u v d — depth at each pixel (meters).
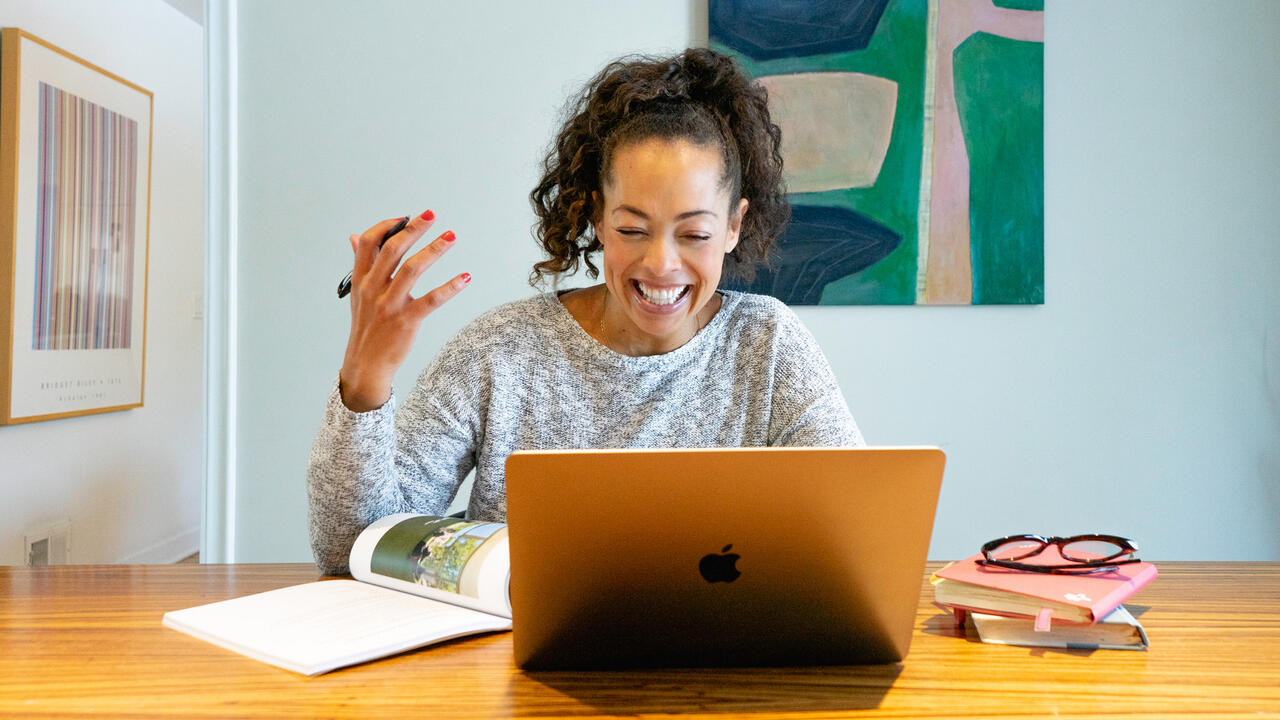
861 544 0.66
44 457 2.92
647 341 1.23
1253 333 2.28
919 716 0.60
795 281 2.20
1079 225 2.25
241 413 2.20
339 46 2.21
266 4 2.20
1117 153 2.26
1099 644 0.77
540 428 1.22
